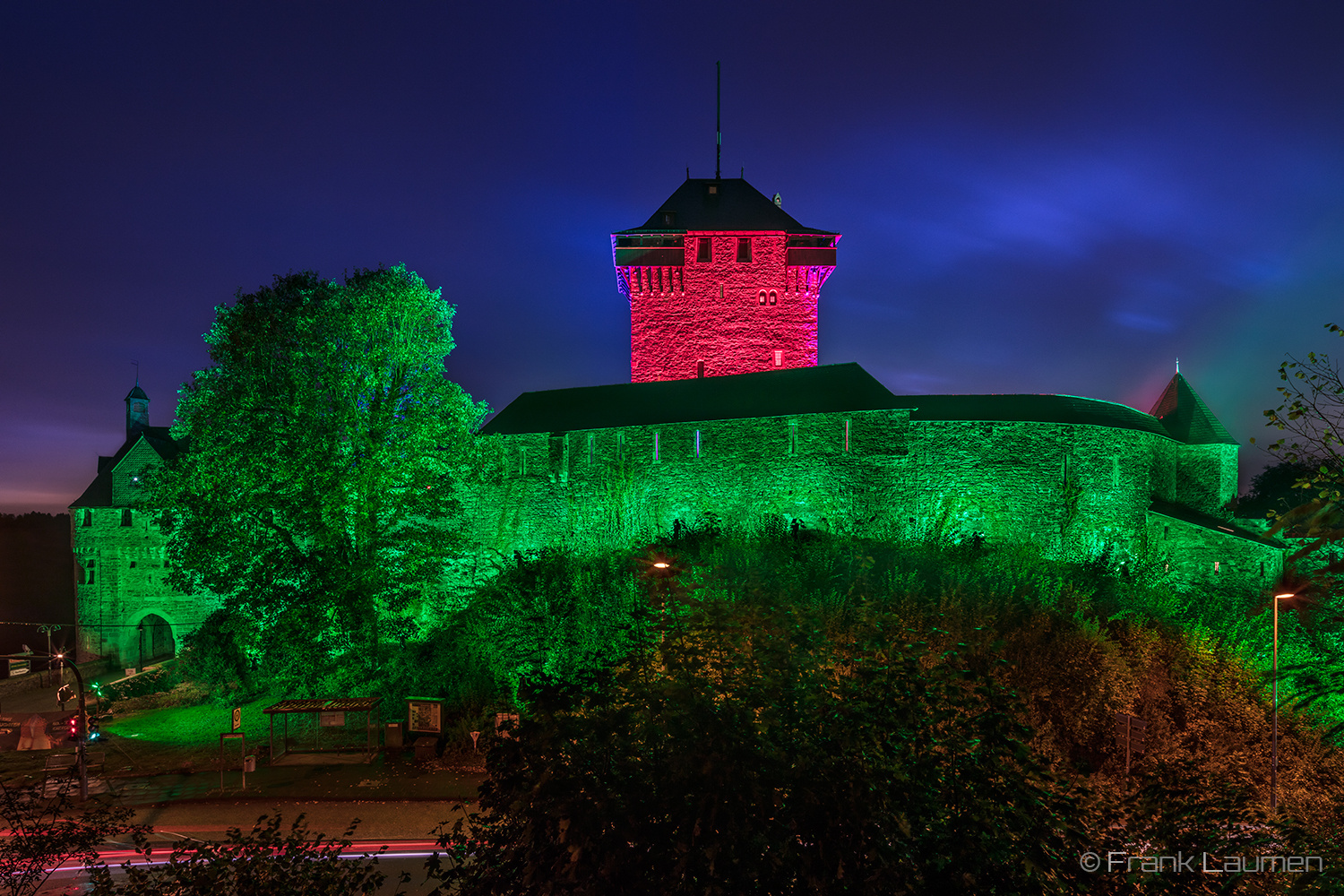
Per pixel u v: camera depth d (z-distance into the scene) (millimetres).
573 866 5227
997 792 5641
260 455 24484
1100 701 17656
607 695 5961
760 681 6316
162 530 26219
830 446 30641
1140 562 28984
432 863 6375
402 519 29297
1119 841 6477
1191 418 37438
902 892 5270
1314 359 8117
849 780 5559
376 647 26000
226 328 25672
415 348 28297
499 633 24781
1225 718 18656
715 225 46219
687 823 5414
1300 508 8383
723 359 45219
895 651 6938
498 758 6020
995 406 31891
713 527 29188
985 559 25359
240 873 7695
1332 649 12031
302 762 22141
